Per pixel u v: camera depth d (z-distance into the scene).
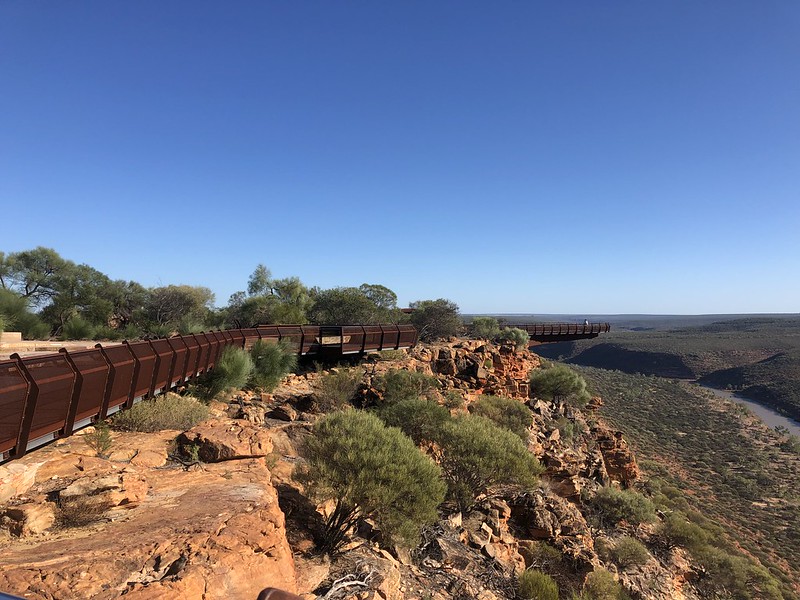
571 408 31.39
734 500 48.09
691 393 117.06
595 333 52.09
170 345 10.77
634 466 28.64
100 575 4.09
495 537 12.36
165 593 3.98
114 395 8.12
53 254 26.19
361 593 6.66
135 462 7.44
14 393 5.58
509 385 26.77
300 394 15.22
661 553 19.70
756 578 22.44
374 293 36.81
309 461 8.91
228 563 4.70
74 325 20.20
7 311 17.94
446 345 28.27
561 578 12.37
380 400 16.77
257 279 35.50
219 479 7.36
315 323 29.86
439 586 8.80
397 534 8.00
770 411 120.50
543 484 17.38
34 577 3.86
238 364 13.70
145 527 5.23
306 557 7.32
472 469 12.97
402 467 8.29
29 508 5.02
